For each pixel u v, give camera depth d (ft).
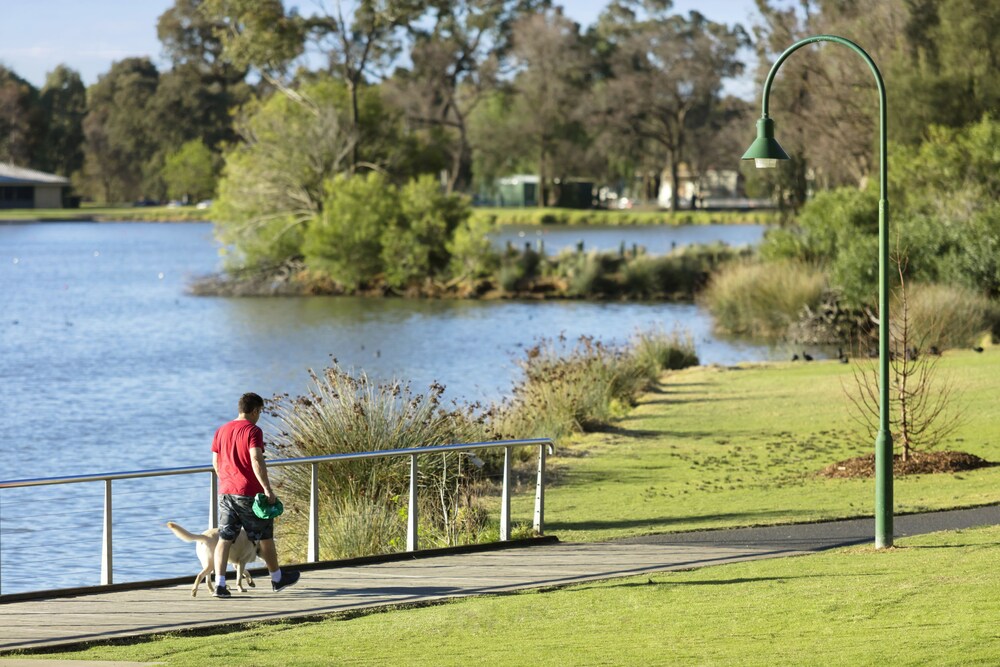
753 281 289.74
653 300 383.45
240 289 415.64
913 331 209.46
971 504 95.96
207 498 129.90
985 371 180.45
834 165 337.11
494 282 403.54
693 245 418.10
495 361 248.32
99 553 107.45
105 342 290.35
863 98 323.57
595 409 159.12
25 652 55.98
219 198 440.45
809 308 271.49
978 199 256.52
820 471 118.42
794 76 350.23
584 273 396.16
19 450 161.58
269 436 112.06
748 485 112.98
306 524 97.40
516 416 145.18
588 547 83.66
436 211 413.59
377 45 465.88
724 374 204.85
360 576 73.05
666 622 59.67
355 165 447.83
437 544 90.02
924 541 79.92
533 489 115.65
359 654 55.06
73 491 132.87
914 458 116.88
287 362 253.03
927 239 245.45
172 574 100.78
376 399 112.16
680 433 147.33
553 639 57.11
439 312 354.33
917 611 58.08
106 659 54.80
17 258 578.25
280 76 467.93
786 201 370.53
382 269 413.59
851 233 280.72
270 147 428.15
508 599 66.59
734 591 66.23
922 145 278.46
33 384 224.53
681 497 108.37
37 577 100.27
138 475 68.64
